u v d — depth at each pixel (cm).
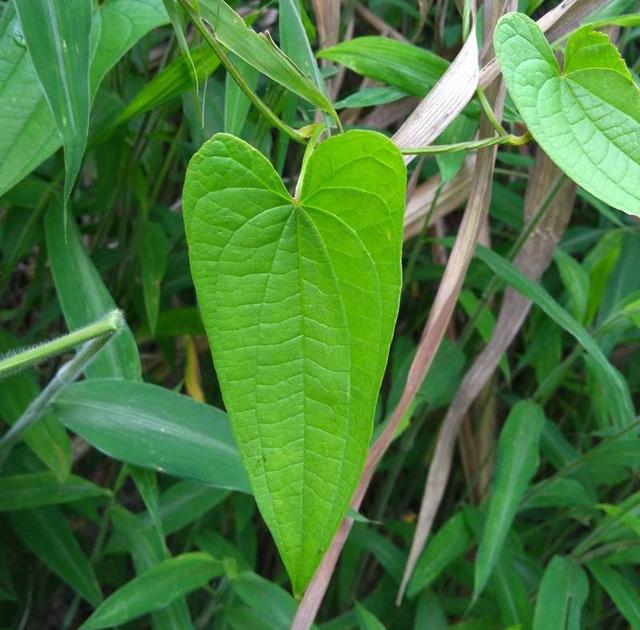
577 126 23
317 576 31
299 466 23
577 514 50
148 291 42
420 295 58
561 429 62
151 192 49
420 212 43
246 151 22
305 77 26
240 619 41
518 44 24
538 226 44
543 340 51
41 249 45
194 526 48
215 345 23
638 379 57
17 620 51
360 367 23
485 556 41
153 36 49
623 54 56
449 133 37
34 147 30
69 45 26
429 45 55
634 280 51
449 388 50
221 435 36
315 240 22
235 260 22
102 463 56
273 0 37
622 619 59
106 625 36
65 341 26
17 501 39
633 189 23
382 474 60
